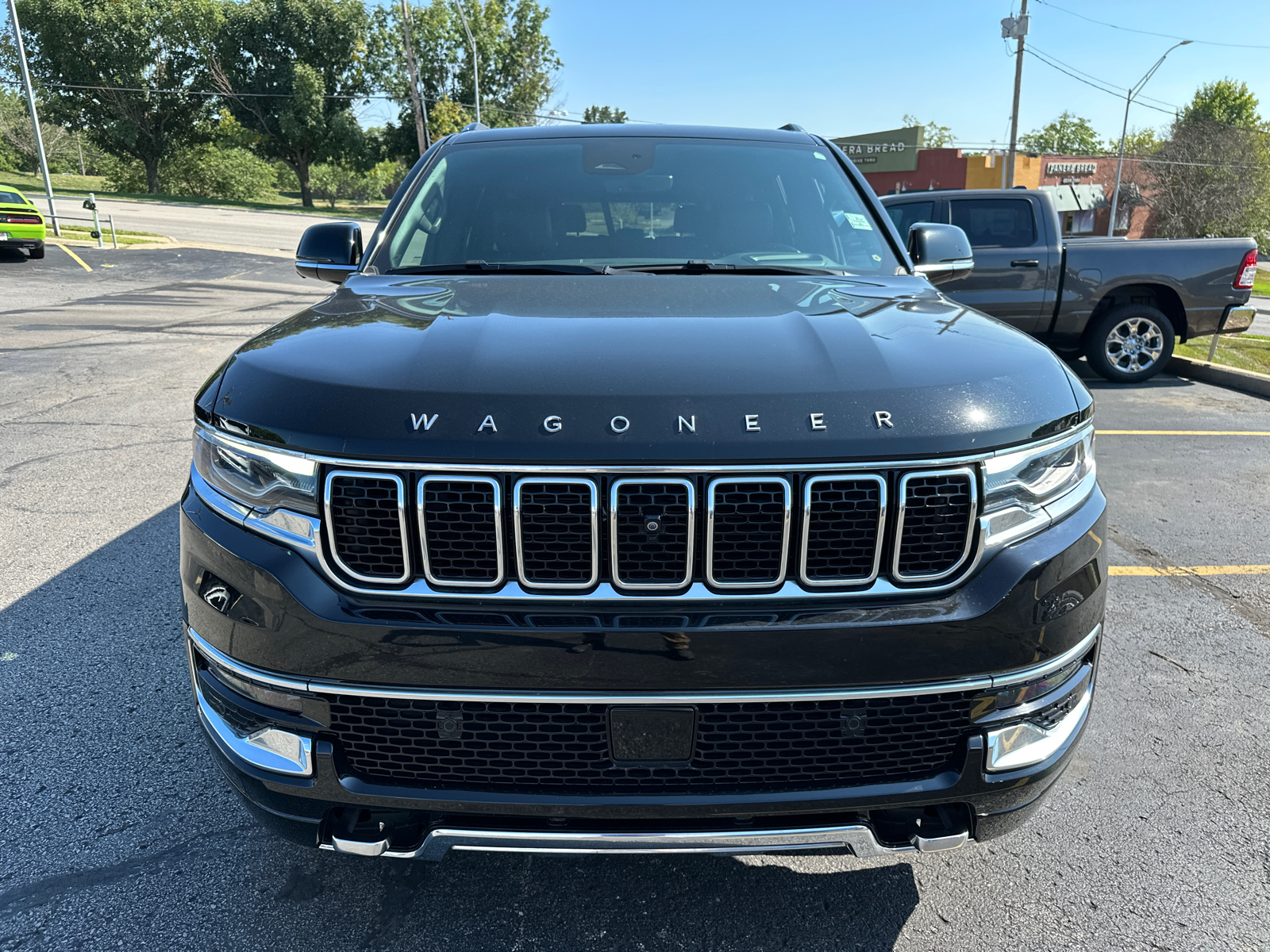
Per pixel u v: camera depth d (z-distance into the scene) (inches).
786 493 60.0
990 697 65.0
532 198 112.3
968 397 64.5
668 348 68.5
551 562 60.9
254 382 68.3
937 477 61.7
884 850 66.7
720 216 110.6
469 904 83.4
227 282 674.8
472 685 61.4
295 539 63.6
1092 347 351.6
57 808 96.5
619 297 85.3
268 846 91.2
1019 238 339.9
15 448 231.3
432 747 64.3
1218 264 343.9
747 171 118.4
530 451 59.4
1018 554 64.7
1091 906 84.7
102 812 96.0
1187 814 98.6
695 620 60.4
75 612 142.6
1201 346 437.7
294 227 1389.0
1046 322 347.3
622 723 62.0
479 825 65.2
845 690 61.7
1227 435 273.3
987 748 65.5
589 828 64.3
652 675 60.9
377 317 78.7
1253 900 85.5
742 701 61.4
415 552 61.4
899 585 62.4
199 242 1005.2
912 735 65.0
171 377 322.0
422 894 84.6
